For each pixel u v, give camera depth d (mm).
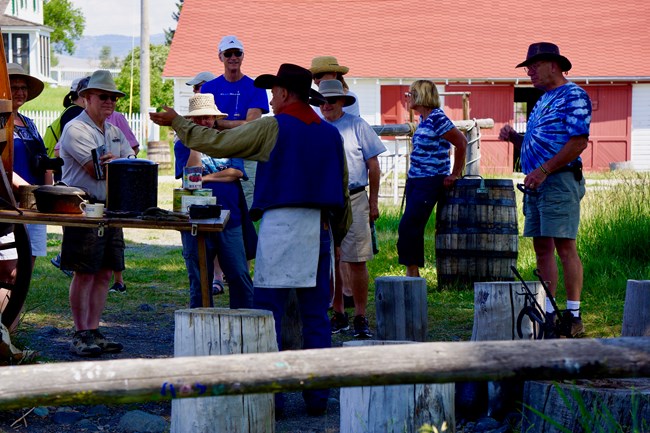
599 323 9016
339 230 6625
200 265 6727
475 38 37188
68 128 7816
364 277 8984
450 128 10281
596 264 11227
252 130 6129
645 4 37625
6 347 6711
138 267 13516
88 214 6602
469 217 11117
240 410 5332
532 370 3281
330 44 37625
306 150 6184
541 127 8281
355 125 8906
